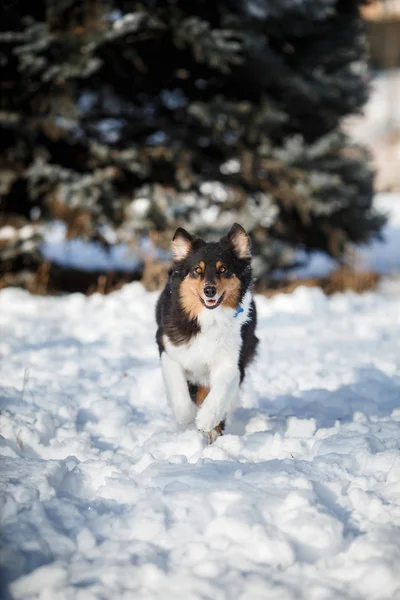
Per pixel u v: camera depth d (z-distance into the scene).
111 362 7.42
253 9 13.07
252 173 13.76
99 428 5.27
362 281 14.33
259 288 13.43
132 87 13.44
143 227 12.31
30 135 12.52
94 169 12.73
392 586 2.95
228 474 3.98
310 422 5.15
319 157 13.77
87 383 6.48
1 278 12.45
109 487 3.84
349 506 3.71
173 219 12.49
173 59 13.35
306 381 6.81
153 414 5.74
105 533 3.41
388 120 33.56
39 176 11.85
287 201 13.71
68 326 9.38
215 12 13.24
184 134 13.23
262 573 3.07
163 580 2.98
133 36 12.27
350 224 14.46
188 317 5.21
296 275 15.27
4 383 6.34
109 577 2.99
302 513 3.46
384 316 10.48
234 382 5.20
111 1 12.02
